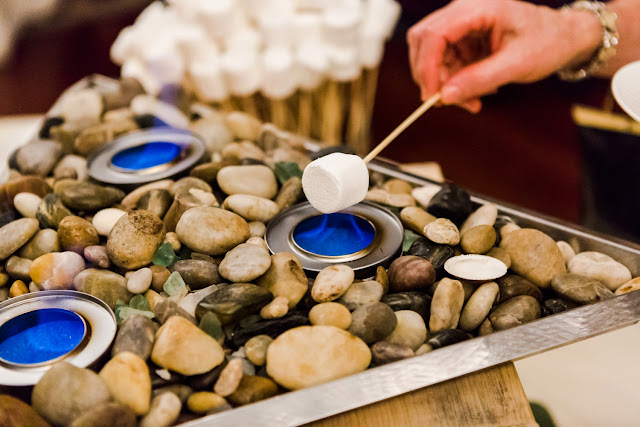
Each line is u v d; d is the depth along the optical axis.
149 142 0.62
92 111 0.67
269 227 0.52
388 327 0.45
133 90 0.69
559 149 0.89
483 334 0.46
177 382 0.43
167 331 0.43
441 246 0.50
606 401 0.49
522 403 0.44
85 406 0.40
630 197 0.74
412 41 0.66
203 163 0.59
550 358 0.52
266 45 0.78
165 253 0.49
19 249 0.51
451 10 0.64
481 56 0.68
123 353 0.42
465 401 0.44
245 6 0.79
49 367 0.43
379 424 0.43
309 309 0.46
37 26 1.07
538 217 0.54
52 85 1.04
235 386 0.42
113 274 0.48
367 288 0.47
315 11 0.80
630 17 0.67
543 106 0.90
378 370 0.43
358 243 0.50
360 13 0.78
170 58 0.72
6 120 0.70
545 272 0.49
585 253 0.51
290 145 0.62
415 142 0.95
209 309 0.45
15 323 0.46
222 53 0.78
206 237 0.49
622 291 0.48
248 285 0.46
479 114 0.97
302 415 0.41
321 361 0.43
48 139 0.63
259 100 0.81
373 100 0.94
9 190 0.55
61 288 0.49
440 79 0.67
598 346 0.52
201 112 0.69
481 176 0.89
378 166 0.59
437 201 0.53
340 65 0.77
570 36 0.62
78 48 1.09
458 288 0.47
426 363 0.43
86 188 0.54
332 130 0.85
